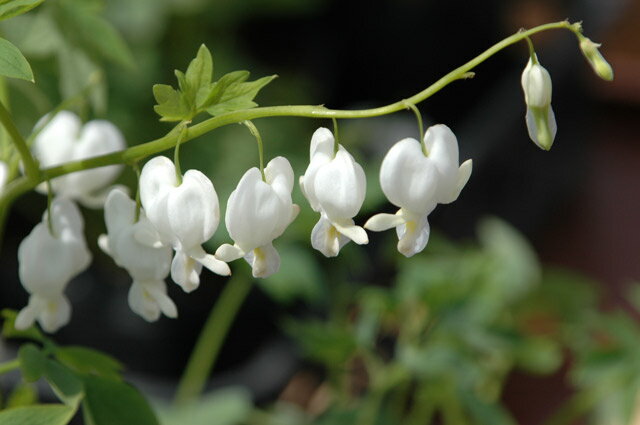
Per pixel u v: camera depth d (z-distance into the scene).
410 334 0.61
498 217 1.10
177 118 0.44
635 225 1.33
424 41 1.21
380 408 0.62
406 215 0.44
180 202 0.43
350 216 0.44
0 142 0.49
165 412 0.72
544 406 1.01
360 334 0.60
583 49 0.43
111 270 0.89
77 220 0.47
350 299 0.85
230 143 0.95
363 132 1.03
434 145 0.44
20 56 0.43
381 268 0.89
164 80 0.96
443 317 0.61
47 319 0.47
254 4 1.04
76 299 0.87
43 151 0.51
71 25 0.54
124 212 0.45
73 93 0.55
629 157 1.47
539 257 1.26
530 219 1.17
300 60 1.14
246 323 0.87
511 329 0.61
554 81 1.22
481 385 0.66
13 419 0.46
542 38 1.30
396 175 0.44
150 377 0.87
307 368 0.92
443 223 1.01
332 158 0.44
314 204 0.44
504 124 1.12
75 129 0.52
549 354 0.62
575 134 1.28
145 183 0.44
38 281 0.47
